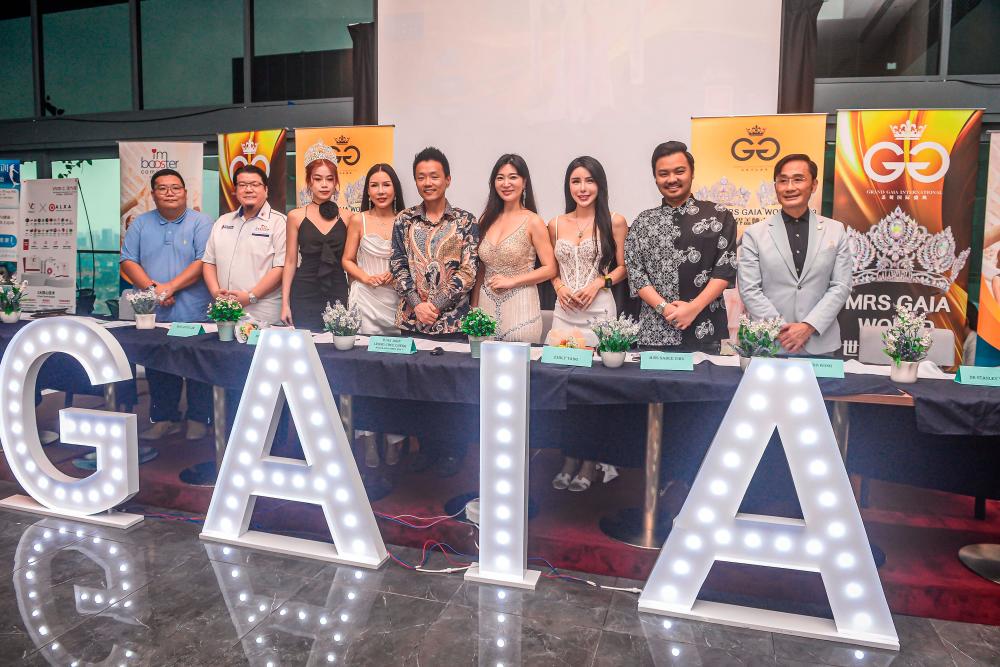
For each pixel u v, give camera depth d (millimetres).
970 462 2445
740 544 2133
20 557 2600
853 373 2533
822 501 2047
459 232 3545
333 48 5543
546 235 3531
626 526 2703
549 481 3305
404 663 1933
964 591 2234
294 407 2521
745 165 4168
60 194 5246
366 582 2420
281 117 5562
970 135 3953
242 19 5684
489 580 2414
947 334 2959
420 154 3518
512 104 4691
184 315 4293
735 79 4359
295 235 4148
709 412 2627
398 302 3941
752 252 3287
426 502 3021
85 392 3893
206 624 2133
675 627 2152
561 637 2082
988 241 4051
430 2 4777
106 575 2457
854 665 1957
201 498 3090
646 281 3389
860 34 4703
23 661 1931
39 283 5332
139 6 5887
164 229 4309
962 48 4527
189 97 5922
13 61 6309
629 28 4465
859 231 4117
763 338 2441
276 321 4191
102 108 6168
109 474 2867
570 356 2648
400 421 3104
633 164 4547
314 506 2994
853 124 4066
